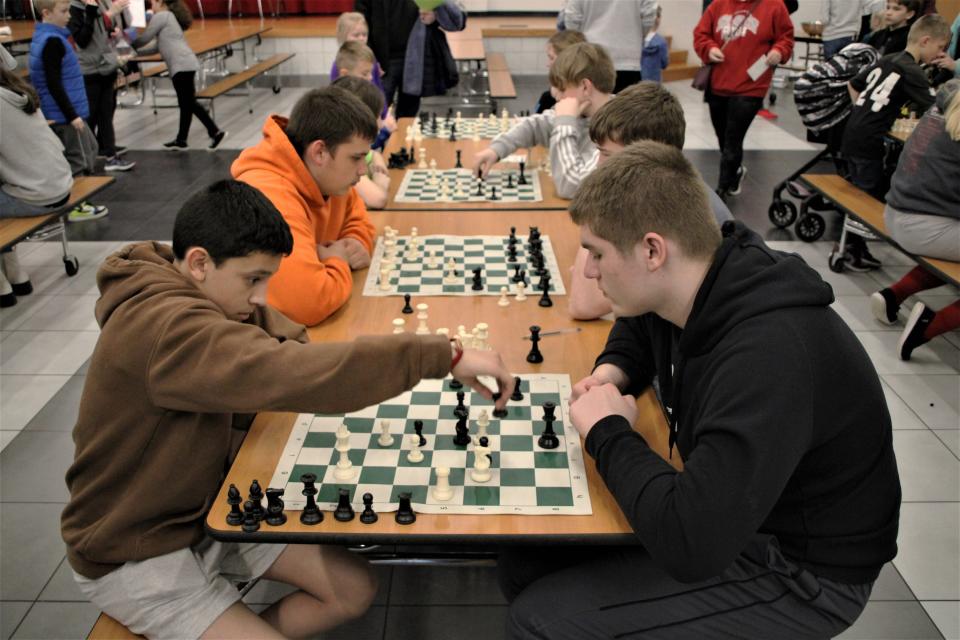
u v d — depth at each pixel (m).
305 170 2.59
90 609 2.51
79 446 1.78
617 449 1.65
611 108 2.49
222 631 1.76
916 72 4.77
